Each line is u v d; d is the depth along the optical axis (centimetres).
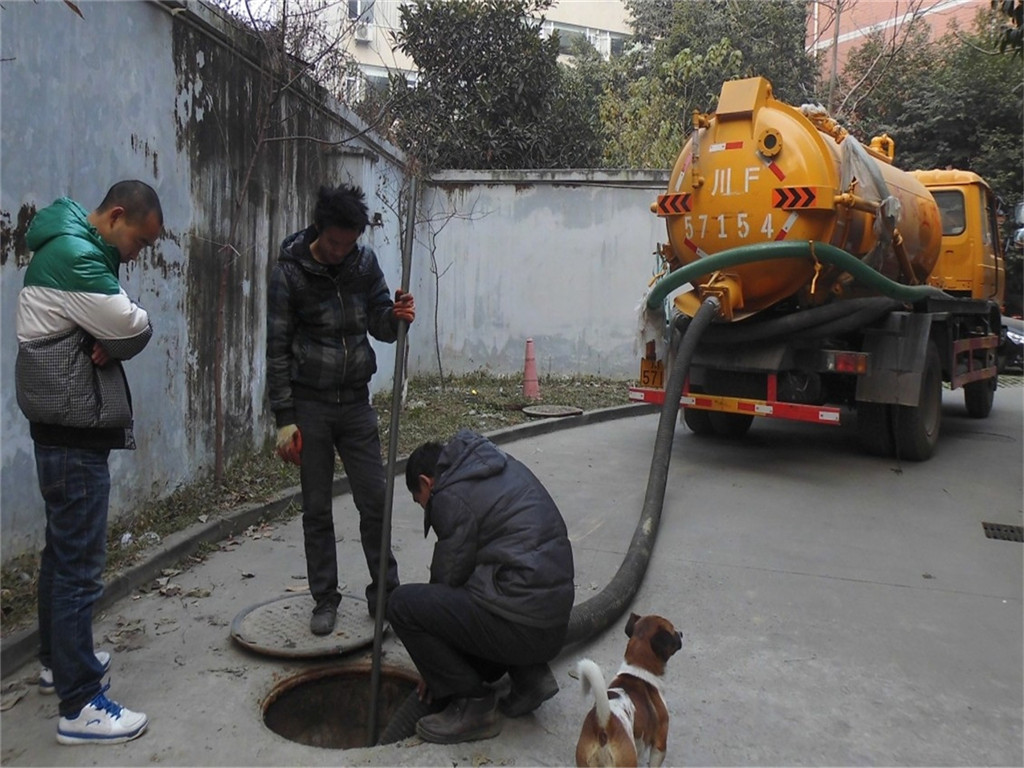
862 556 515
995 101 1934
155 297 480
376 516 380
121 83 439
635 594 442
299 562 465
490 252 1182
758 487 680
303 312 361
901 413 765
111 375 286
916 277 816
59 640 278
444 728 293
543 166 1340
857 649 385
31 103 371
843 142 666
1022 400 1308
